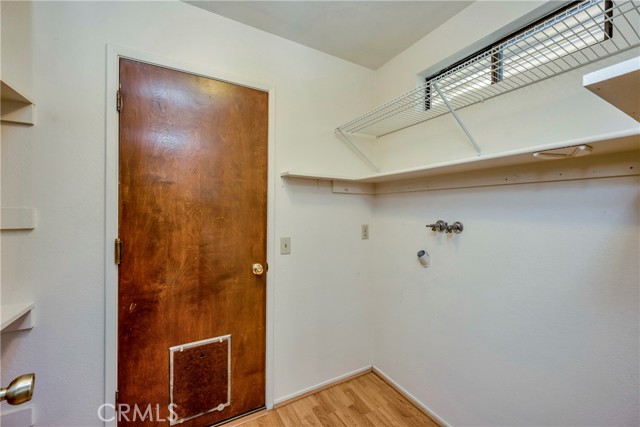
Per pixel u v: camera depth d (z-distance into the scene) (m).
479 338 1.45
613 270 1.00
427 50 1.74
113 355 1.31
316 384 1.94
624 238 0.98
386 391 1.95
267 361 1.74
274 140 1.75
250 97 1.67
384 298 2.09
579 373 1.09
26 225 1.17
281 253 1.79
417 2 1.47
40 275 1.19
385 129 2.01
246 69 1.66
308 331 1.90
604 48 1.03
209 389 1.57
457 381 1.56
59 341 1.22
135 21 1.36
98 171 1.28
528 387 1.25
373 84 2.17
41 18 1.19
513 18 1.30
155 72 1.40
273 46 1.75
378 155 2.18
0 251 1.13
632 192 0.96
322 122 1.94
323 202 1.95
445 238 1.63
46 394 1.20
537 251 1.21
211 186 1.55
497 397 1.37
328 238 1.98
